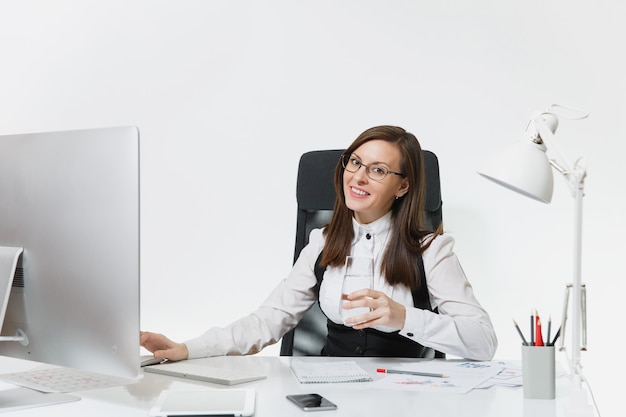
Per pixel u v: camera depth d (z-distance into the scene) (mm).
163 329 3318
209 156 3291
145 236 3342
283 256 3227
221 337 1882
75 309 1266
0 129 3490
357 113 3156
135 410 1238
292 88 3215
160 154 3334
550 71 3027
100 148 1224
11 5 3480
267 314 2059
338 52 3170
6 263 1316
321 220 2287
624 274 2969
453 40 3086
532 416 1183
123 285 1202
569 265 3012
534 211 3033
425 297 1975
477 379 1474
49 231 1288
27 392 1384
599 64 2994
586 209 2998
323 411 1219
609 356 2975
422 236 1992
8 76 3479
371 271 1648
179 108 3316
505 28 3053
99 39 3396
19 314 1351
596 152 2996
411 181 1979
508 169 1374
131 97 3361
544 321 3014
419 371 1569
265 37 3236
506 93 3053
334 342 2062
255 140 3250
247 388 1397
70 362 1299
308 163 2318
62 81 3434
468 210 3070
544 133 1337
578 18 3006
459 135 3080
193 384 1457
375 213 2002
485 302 3062
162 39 3334
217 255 3283
